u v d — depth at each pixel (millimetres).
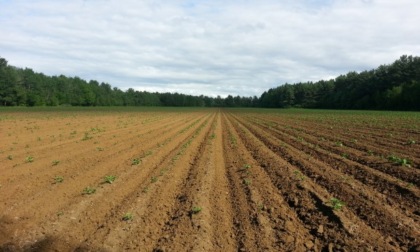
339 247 7516
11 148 20703
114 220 9188
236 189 11992
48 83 138000
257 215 9422
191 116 68562
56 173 14094
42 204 10367
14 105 113625
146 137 27031
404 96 89562
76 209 9961
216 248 7797
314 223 8906
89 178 13297
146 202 10547
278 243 7902
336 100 128125
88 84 156625
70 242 8102
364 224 8633
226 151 20234
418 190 10617
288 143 23219
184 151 19594
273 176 13688
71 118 51875
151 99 192750
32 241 8133
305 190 11297
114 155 18344
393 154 16891
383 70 111875
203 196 11023
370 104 106812
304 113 79625
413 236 7652
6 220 9227
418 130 28312
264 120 51938
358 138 24375
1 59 120812
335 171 14000
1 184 12492
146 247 7840
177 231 8477
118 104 161750
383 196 10594
